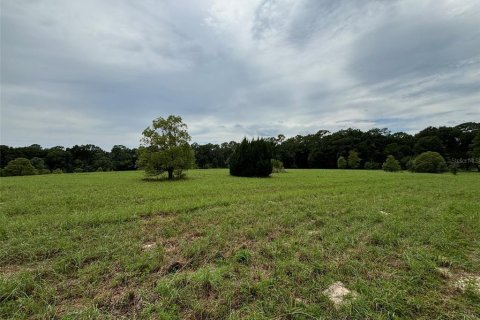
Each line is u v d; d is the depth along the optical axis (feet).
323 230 19.97
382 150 223.92
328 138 254.27
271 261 14.23
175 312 9.66
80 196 38.19
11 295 10.44
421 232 19.12
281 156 243.40
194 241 17.15
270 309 9.90
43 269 12.80
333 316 9.61
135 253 15.03
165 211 26.78
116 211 25.88
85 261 14.23
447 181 64.80
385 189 47.14
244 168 88.99
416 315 9.75
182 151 75.25
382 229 20.10
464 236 18.62
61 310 9.81
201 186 52.90
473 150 162.20
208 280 11.64
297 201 33.09
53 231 19.13
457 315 9.70
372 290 11.03
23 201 33.42
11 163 125.90
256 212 26.08
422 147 189.26
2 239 17.33
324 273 12.91
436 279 12.39
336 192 42.70
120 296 10.65
